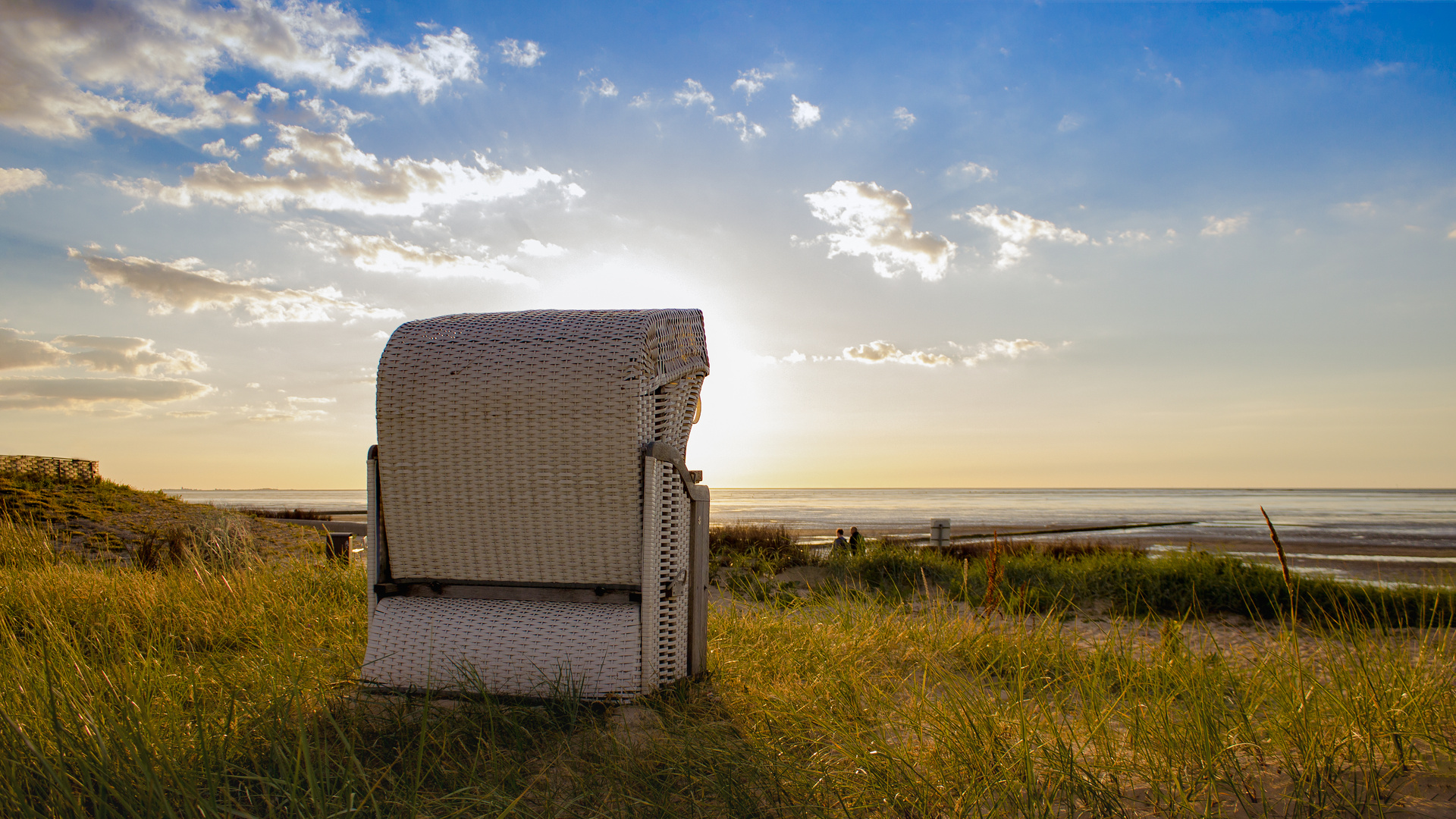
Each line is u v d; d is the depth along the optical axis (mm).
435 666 3271
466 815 2143
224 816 1962
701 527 3791
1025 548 16500
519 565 3416
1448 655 3328
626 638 3217
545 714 2969
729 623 5129
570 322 3467
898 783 2357
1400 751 2334
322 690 3102
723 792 2256
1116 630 4430
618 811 2184
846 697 3416
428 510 3465
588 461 3279
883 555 11242
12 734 2174
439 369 3439
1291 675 3361
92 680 2842
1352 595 8234
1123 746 2686
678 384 3752
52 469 18406
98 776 1964
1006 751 2559
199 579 5781
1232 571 9273
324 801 1944
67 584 5504
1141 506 125125
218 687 3100
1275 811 2100
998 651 4445
